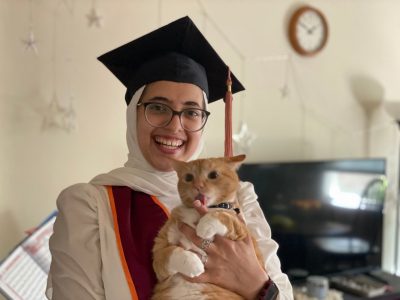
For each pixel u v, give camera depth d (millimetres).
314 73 2691
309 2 2633
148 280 956
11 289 1369
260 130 2498
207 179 944
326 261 2512
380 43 2959
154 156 1146
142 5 2088
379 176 2699
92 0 1960
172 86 1132
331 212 2498
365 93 2912
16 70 1791
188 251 905
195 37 1202
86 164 2002
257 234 1119
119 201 1050
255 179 2205
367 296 2393
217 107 2275
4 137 1777
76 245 969
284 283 1111
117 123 2070
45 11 1849
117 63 1300
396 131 3064
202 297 916
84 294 927
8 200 1804
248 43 2422
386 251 3057
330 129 2781
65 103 1925
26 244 1528
